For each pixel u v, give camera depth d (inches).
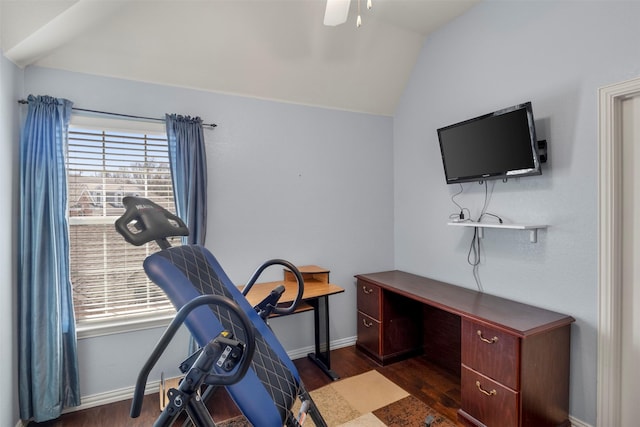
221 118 107.9
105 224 93.3
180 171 97.4
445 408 89.7
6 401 74.0
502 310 84.5
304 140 122.4
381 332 114.4
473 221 105.8
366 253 136.1
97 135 92.0
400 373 109.0
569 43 79.5
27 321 79.5
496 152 90.4
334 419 85.6
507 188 95.2
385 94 132.3
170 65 96.3
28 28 71.5
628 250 73.5
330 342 128.6
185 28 90.5
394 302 116.4
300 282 64.3
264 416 43.6
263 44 101.0
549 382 75.0
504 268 96.6
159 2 83.9
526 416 70.7
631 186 72.7
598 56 74.1
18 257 80.1
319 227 125.9
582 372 78.0
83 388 90.0
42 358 80.5
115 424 83.5
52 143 82.1
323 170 126.4
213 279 55.6
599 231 74.7
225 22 92.7
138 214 51.0
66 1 69.3
